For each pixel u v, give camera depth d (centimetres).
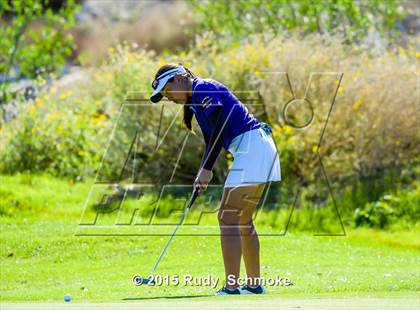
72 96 4222
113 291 1986
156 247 2666
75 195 3434
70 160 3756
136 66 3759
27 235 2794
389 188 3344
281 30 4112
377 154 3475
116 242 2730
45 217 3134
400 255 2694
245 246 1797
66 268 2455
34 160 3766
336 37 3803
